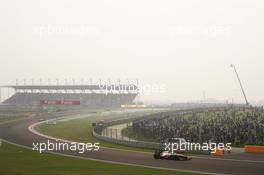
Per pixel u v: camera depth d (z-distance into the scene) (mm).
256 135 56875
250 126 62156
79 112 141500
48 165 38281
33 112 137875
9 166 37719
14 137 71000
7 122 103688
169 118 91500
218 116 84625
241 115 82500
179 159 41938
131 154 47781
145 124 78438
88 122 107938
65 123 104562
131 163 39625
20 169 35750
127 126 92562
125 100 197500
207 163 39062
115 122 103000
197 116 90312
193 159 42469
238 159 42219
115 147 56219
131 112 142375
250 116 77375
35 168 36344
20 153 49156
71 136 73375
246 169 34906
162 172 33312
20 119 113562
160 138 63156
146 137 70625
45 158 44062
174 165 37781
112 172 33531
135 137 73375
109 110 152250
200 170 34406
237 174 32250
